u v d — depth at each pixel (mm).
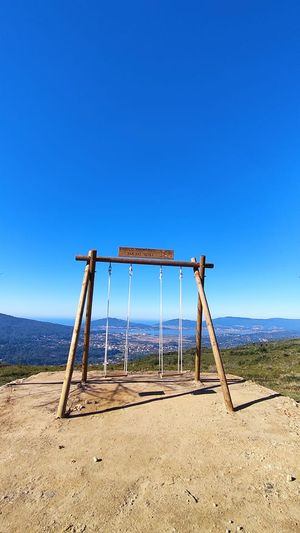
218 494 3689
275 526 3174
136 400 6883
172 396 7164
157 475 4074
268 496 3650
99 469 4207
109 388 7777
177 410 6297
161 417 5945
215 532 3100
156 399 6949
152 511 3402
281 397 7199
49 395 7312
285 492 3725
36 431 5363
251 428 5488
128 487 3822
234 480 3969
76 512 3389
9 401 6930
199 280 8188
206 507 3465
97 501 3568
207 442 4969
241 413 6172
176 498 3615
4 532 3117
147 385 8070
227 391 6465
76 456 4539
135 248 8203
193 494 3689
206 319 7355
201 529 3139
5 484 3896
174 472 4141
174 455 4574
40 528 3164
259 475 4078
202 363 22062
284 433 5305
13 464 4344
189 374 9352
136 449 4742
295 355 22703
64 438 5098
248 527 3158
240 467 4266
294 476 4051
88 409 6355
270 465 4312
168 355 29031
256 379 13898
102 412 6188
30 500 3588
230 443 4934
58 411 5945
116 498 3619
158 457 4516
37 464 4336
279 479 3988
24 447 4809
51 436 5168
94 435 5203
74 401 6820
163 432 5312
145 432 5309
